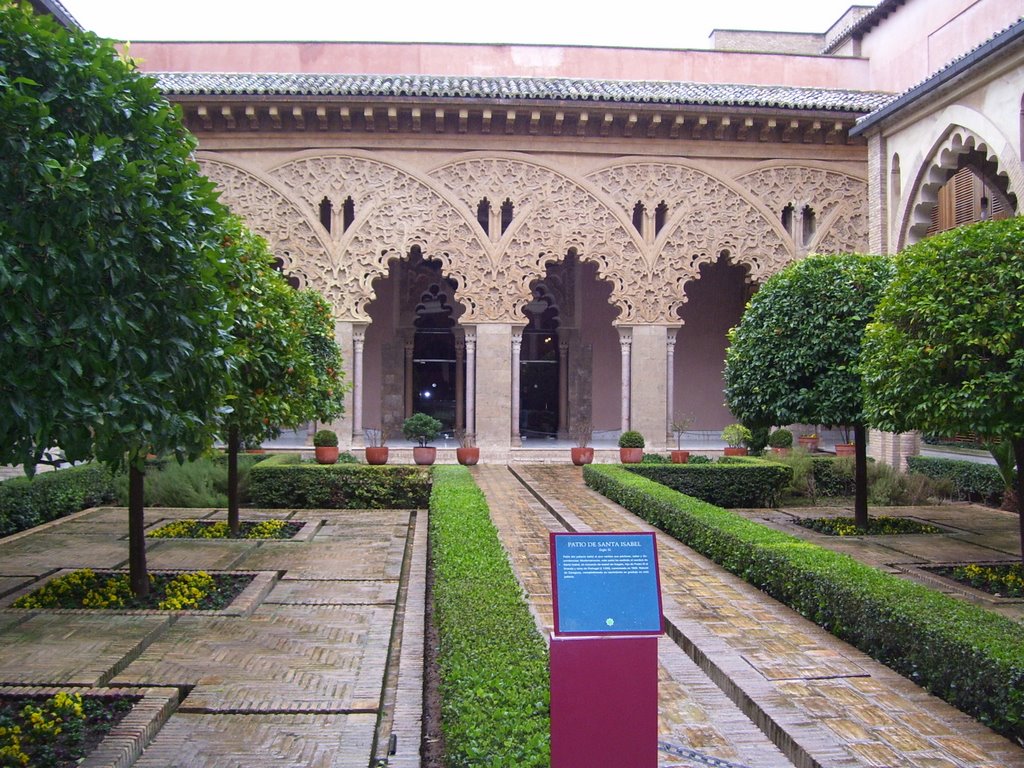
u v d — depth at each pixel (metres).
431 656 4.75
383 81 15.53
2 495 8.24
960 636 3.94
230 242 6.30
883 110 13.92
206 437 4.45
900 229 14.23
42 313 3.38
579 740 2.70
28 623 5.04
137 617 5.20
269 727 3.67
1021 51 10.75
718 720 3.88
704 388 20.03
